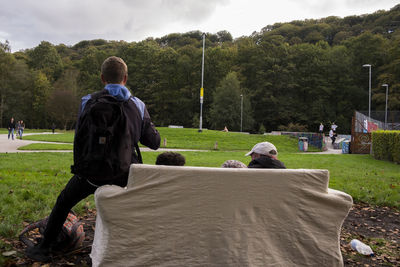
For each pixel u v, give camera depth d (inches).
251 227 98.5
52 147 722.2
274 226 100.3
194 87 3289.9
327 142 1499.8
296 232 101.4
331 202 103.4
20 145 765.3
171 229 95.0
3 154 511.2
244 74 3319.4
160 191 94.3
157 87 3351.4
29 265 111.2
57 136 1195.9
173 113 3378.4
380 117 1640.0
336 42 4500.5
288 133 1572.3
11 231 140.6
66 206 107.1
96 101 92.9
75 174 94.0
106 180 93.8
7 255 116.6
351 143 896.9
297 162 542.6
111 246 92.3
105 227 93.7
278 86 3142.2
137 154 106.3
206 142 1064.2
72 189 103.5
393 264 130.6
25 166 363.3
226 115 2839.6
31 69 3454.7
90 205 199.9
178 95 3348.9
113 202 91.9
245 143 1093.1
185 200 95.5
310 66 3206.2
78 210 185.0
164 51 3528.5
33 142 886.4
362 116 1327.5
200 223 96.3
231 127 2906.0
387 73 2837.1
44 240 112.8
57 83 3112.7
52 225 109.3
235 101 2881.4
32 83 3221.0
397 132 592.7
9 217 158.6
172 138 1139.3
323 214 103.4
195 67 3307.1
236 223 97.6
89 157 89.0
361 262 130.6
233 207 97.5
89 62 3577.8
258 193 99.0
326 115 3056.1
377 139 669.9
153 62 3521.2
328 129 3061.0
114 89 99.3
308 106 3169.3
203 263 96.1
